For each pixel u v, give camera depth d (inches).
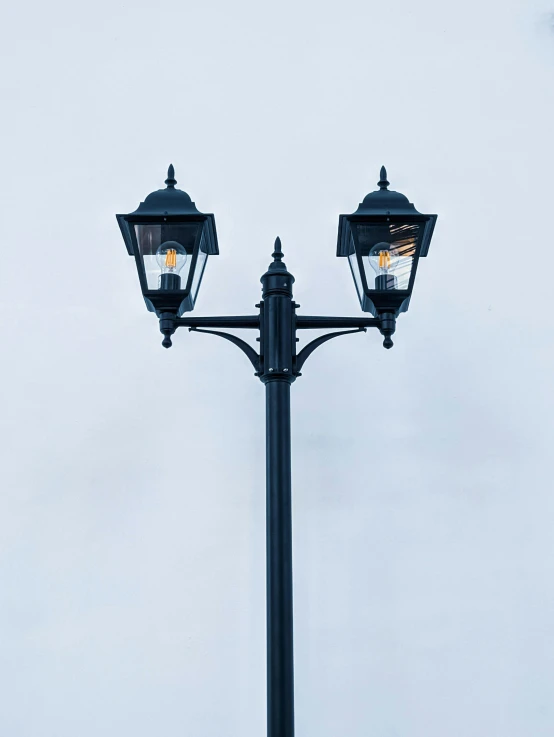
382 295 76.6
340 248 89.7
